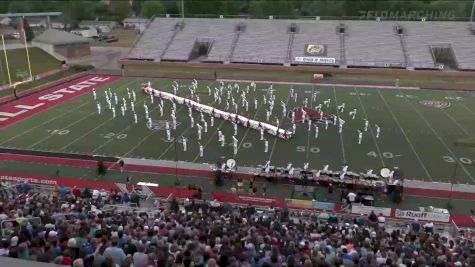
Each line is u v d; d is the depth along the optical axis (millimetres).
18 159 25984
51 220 13047
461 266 10477
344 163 25562
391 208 19328
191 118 32156
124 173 24391
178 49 62250
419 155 26906
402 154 27031
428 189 22516
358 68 55188
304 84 47750
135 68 56344
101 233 11227
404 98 41500
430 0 93562
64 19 93562
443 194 22031
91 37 80125
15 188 19906
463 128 32188
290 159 26156
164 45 63188
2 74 48500
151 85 46188
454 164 25562
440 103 39625
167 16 69500
